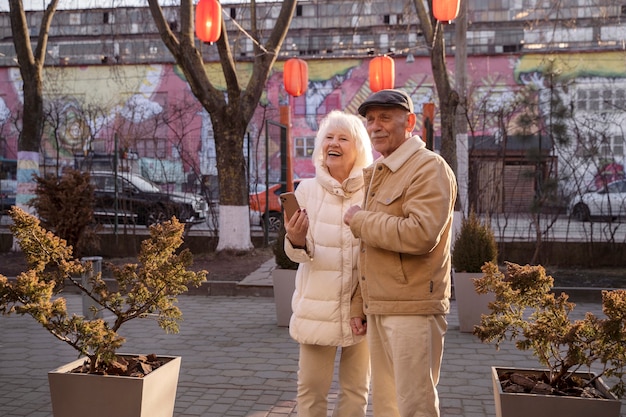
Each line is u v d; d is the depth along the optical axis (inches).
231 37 1034.7
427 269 110.3
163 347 249.1
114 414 122.3
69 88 1072.2
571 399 107.7
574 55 982.4
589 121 498.0
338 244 127.4
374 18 1091.3
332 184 129.3
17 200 515.8
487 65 1024.2
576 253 446.3
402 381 109.1
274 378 207.2
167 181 562.9
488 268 132.5
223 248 462.0
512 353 237.3
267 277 380.8
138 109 1055.6
